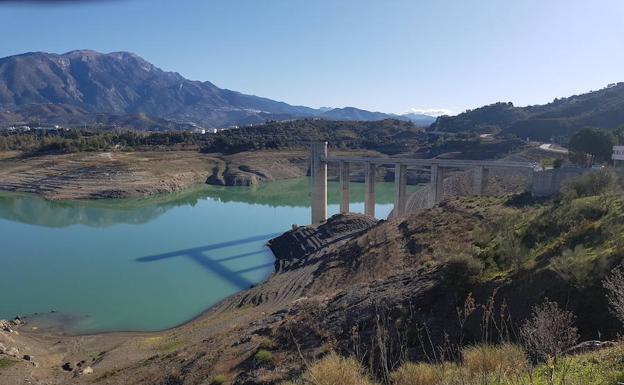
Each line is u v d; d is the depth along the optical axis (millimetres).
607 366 8961
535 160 114688
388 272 38719
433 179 81250
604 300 15500
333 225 75812
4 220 98250
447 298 21094
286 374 19031
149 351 35125
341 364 12484
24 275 60062
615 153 64938
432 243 43062
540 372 8969
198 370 24297
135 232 88562
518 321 17219
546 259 20953
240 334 28922
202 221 102188
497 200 55125
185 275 61656
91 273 61469
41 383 30234
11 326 43781
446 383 10031
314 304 29109
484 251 26750
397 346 16281
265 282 54875
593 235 21281
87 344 39969
